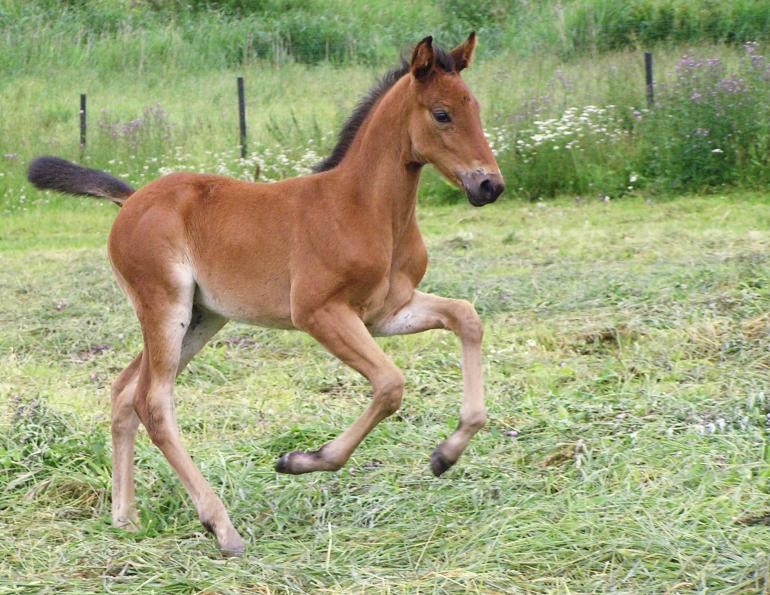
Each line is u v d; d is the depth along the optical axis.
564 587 5.12
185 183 6.62
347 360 6.12
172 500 6.61
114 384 6.71
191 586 5.33
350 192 6.23
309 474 6.86
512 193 17.70
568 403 7.84
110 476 6.88
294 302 6.23
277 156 18.66
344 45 29.83
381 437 7.45
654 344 9.19
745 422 7.14
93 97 25.42
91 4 31.72
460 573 5.29
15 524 6.19
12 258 14.29
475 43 6.25
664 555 5.36
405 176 6.25
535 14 29.55
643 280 11.11
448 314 6.35
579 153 17.61
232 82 26.58
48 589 5.27
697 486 6.21
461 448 6.11
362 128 6.41
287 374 9.30
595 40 26.56
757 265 11.02
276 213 6.35
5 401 8.29
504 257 13.21
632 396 7.97
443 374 9.00
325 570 5.49
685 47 24.16
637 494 6.12
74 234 16.42
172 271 6.38
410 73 6.14
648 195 16.83
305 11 32.03
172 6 31.91
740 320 9.55
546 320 10.25
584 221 15.41
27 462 6.90
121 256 6.52
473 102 6.08
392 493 6.51
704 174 16.86
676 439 6.92
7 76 26.94
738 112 16.88
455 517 6.16
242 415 8.14
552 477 6.56
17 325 10.88
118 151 19.41
